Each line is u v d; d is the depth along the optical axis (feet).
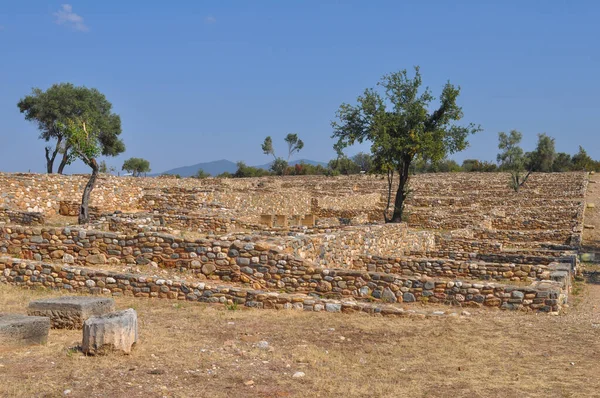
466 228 108.47
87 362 26.35
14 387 22.72
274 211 124.57
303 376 26.32
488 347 32.73
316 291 46.98
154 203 107.86
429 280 45.37
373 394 24.53
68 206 94.07
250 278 47.85
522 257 67.36
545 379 27.14
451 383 26.30
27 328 28.78
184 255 49.42
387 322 37.96
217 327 35.70
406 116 103.19
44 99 161.17
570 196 168.45
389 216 128.77
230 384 24.73
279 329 35.63
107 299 34.86
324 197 145.48
